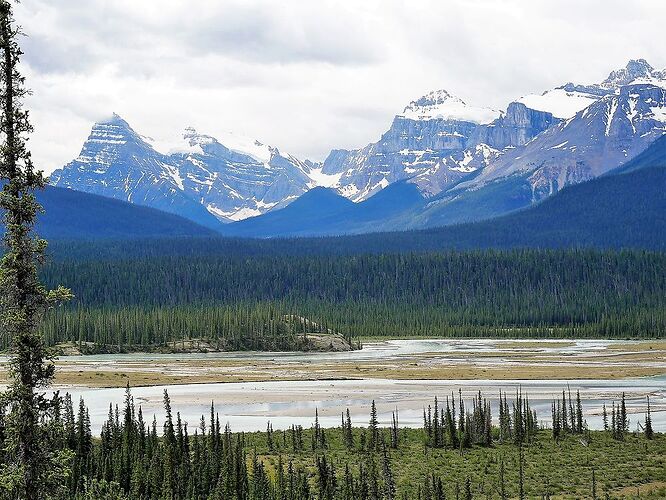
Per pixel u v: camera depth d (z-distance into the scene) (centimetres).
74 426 9381
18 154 3478
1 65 3447
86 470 8825
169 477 8969
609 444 11756
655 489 9444
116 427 10731
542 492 9400
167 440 9944
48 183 3550
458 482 9769
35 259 3500
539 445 11738
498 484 9725
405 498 8856
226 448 9781
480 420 12131
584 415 14700
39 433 3469
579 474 10188
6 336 3447
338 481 9581
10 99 3459
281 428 13150
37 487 3456
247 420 14150
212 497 8825
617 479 9925
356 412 15150
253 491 8831
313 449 11219
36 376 3503
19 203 3444
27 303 3481
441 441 11756
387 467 9375
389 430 12531
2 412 3481
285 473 9819
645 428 12419
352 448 11388
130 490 8894
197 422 13862
